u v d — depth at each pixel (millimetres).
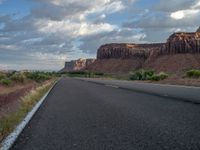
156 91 26031
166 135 7727
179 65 171875
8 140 7504
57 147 6754
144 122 9891
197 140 7062
